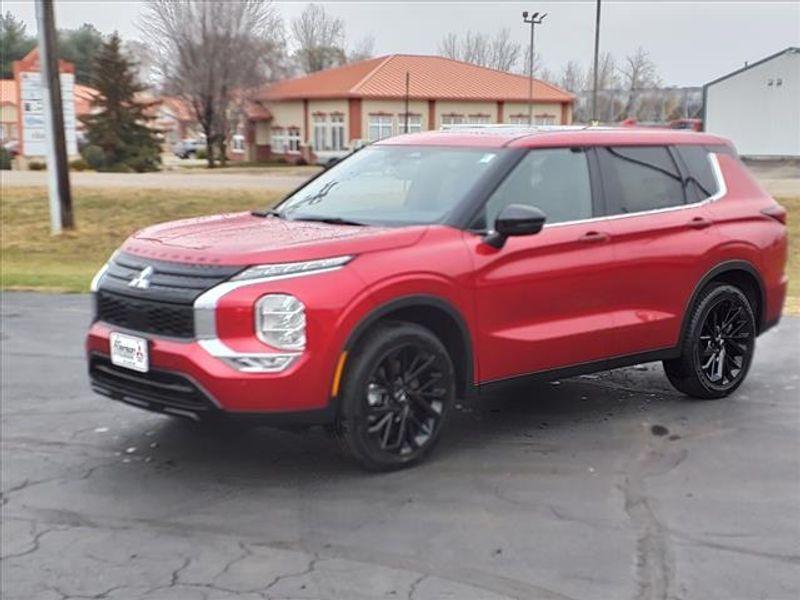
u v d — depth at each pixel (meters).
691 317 6.47
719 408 6.55
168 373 4.81
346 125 56.06
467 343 5.36
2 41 71.75
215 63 52.31
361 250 5.00
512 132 6.15
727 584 3.96
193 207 23.88
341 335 4.82
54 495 4.96
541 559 4.18
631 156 6.34
